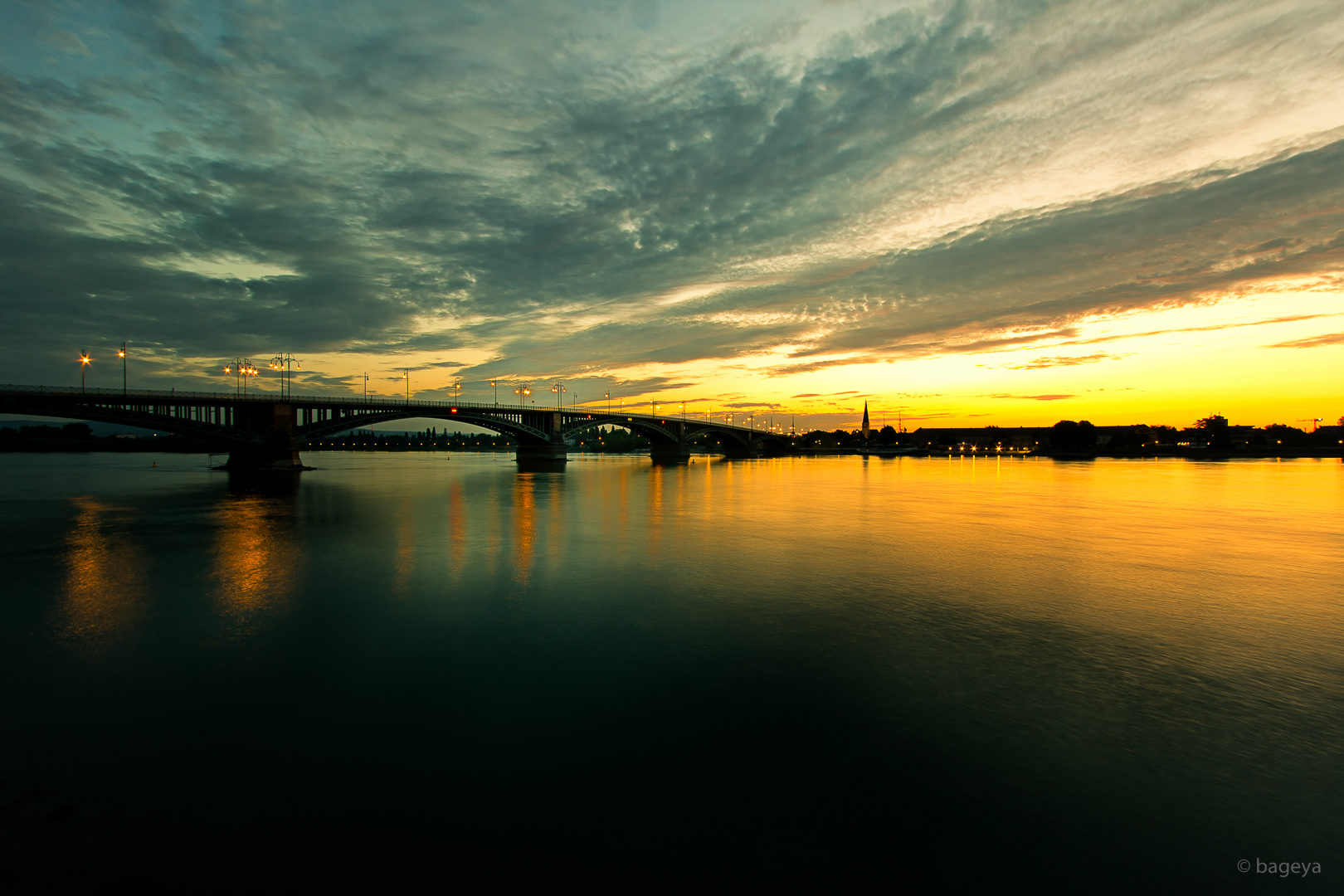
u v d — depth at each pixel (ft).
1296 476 243.40
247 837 23.11
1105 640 45.21
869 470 327.67
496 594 58.13
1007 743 30.30
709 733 31.14
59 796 25.61
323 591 59.21
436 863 21.79
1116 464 378.73
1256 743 30.22
